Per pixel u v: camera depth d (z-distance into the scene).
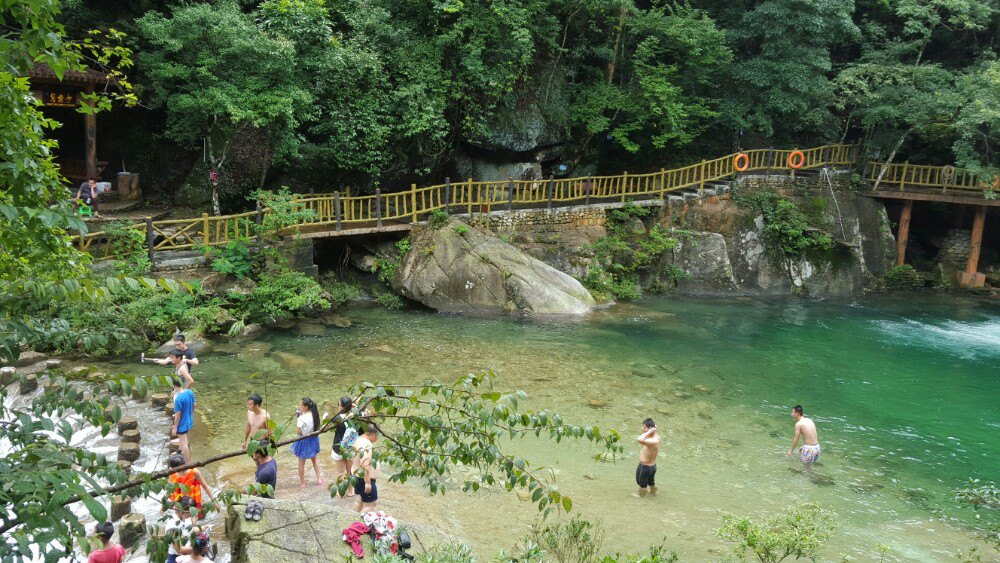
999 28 28.41
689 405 14.58
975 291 27.28
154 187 22.55
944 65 29.67
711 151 29.50
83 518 8.82
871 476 11.84
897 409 15.05
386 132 21.95
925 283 28.16
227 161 21.86
